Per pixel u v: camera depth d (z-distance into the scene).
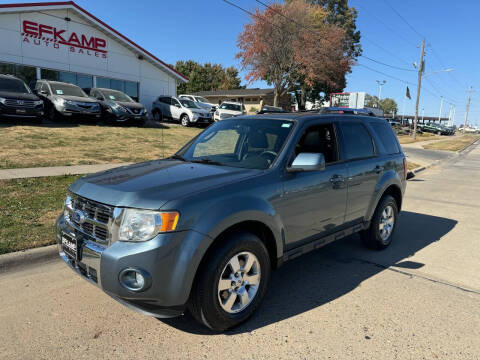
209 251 2.75
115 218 2.63
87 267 2.76
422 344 2.82
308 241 3.68
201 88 68.00
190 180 2.98
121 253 2.53
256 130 3.83
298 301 3.48
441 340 2.88
